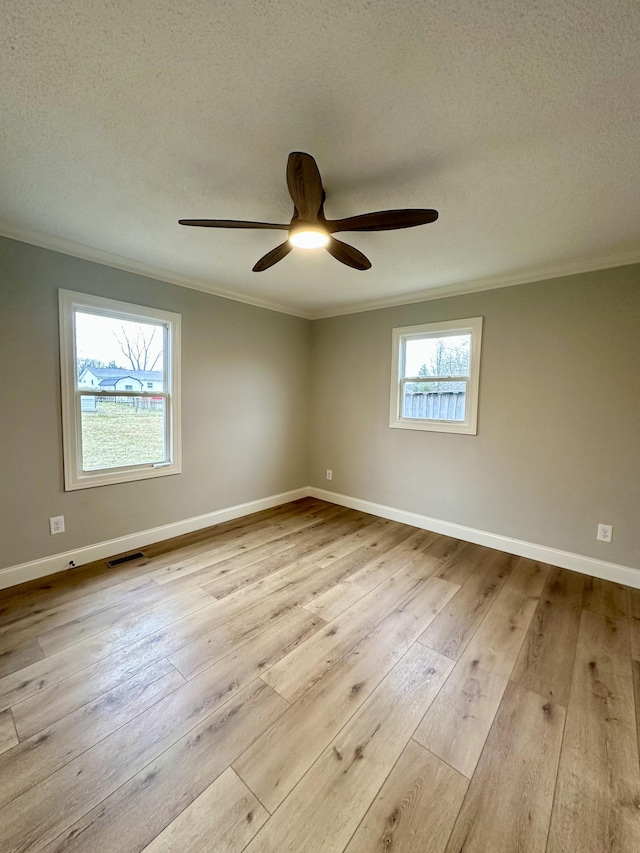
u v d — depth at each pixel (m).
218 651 1.93
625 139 1.51
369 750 1.41
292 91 1.30
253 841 1.12
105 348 2.96
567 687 1.74
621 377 2.68
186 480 3.52
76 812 1.18
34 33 1.09
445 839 1.13
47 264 2.56
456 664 1.88
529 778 1.32
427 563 2.99
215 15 1.04
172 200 2.04
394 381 3.93
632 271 2.62
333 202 2.03
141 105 1.37
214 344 3.66
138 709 1.57
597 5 0.99
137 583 2.60
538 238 2.42
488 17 1.03
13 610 2.26
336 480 4.55
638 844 1.12
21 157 1.67
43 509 2.65
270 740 1.44
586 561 2.86
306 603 2.39
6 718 1.51
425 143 1.55
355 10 1.02
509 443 3.20
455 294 3.45
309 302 4.09
